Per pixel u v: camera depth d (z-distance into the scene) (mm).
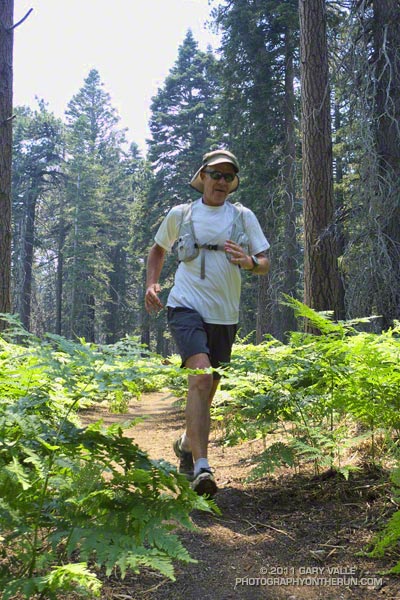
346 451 3555
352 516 2662
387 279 8562
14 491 1720
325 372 3057
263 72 19219
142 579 2092
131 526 1750
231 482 3494
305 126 8094
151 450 4965
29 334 2049
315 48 8172
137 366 1848
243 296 25344
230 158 3480
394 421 3037
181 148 37969
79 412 8484
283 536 2537
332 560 2246
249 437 3393
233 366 3094
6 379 2133
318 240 7730
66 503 1790
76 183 43500
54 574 1432
